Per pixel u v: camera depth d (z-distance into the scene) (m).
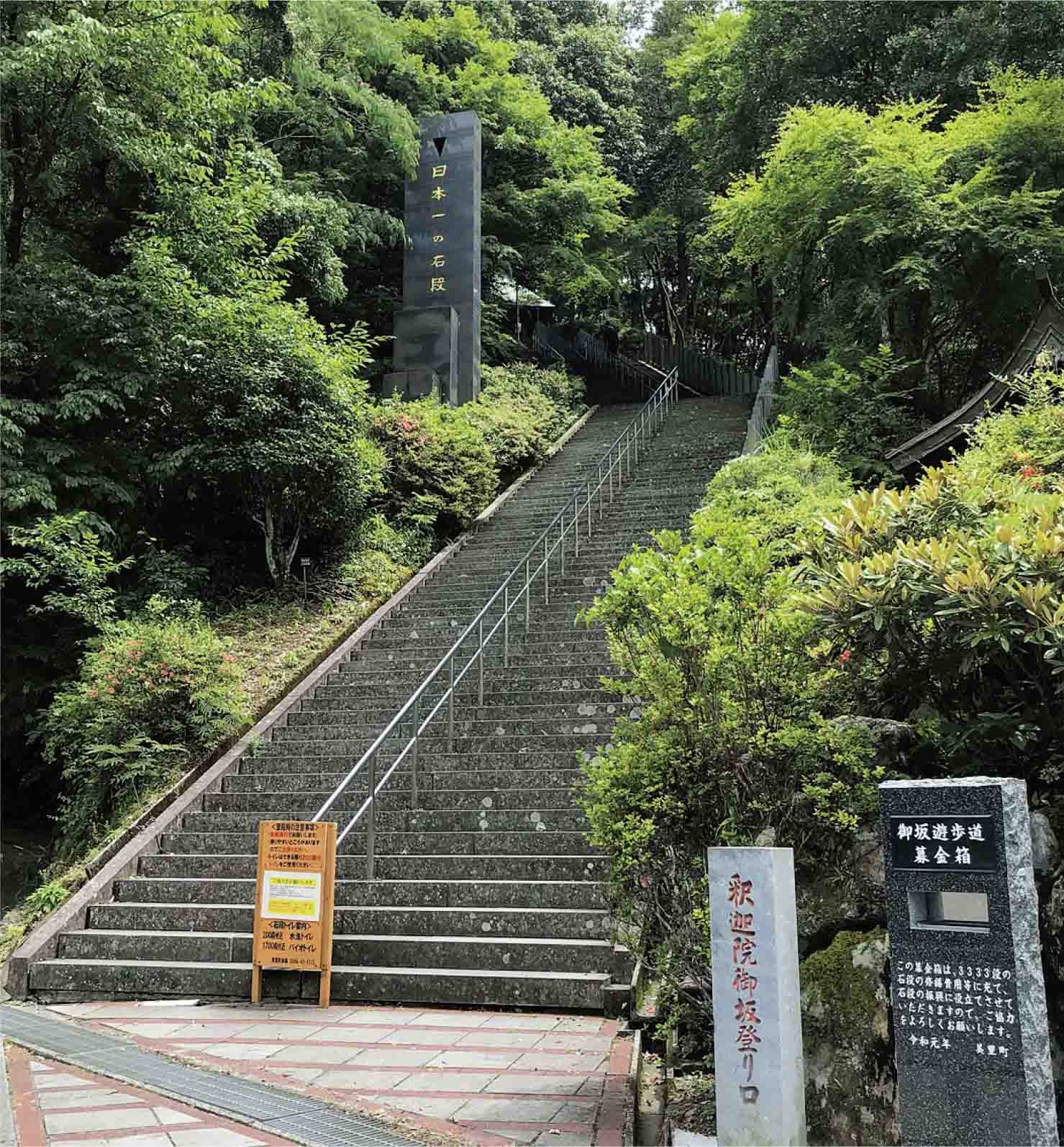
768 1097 3.55
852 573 4.79
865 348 16.12
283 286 15.04
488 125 24.86
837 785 4.33
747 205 16.88
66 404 11.74
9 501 11.01
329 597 13.57
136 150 12.91
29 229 14.16
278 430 13.08
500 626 11.86
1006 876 3.32
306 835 6.59
